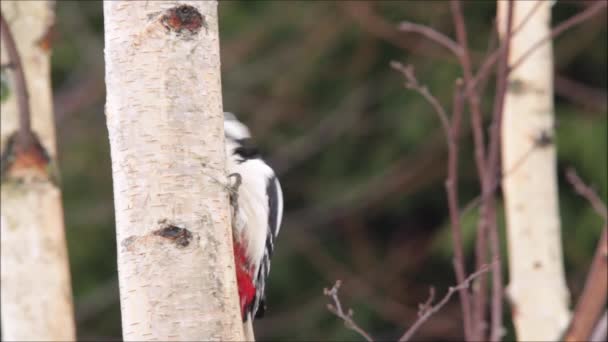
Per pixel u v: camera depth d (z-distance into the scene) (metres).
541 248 7.70
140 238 4.50
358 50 15.30
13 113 6.73
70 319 6.71
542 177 7.78
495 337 6.77
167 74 4.59
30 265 6.64
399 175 15.30
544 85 7.85
